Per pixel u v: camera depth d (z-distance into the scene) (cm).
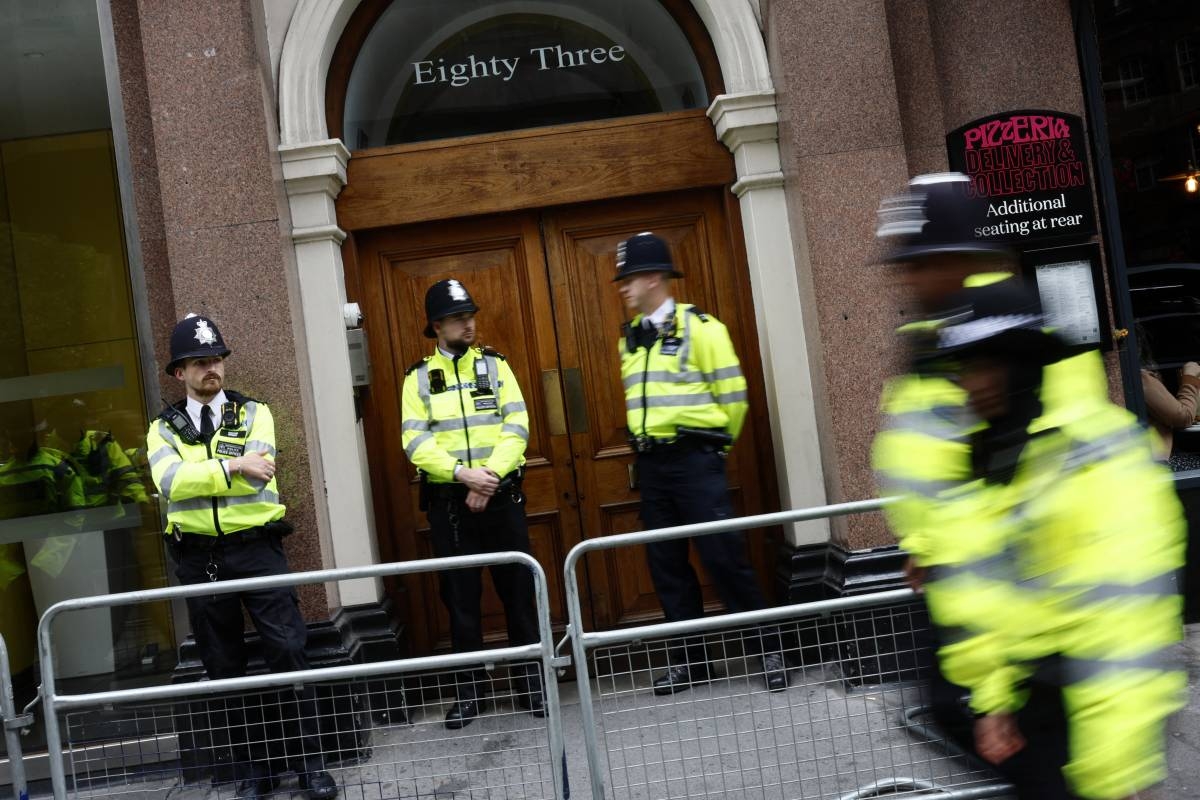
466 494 515
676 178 573
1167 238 571
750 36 557
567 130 570
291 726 377
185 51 509
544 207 577
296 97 541
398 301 580
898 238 265
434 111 580
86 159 536
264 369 513
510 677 377
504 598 526
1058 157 548
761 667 363
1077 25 558
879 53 527
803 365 559
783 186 558
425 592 581
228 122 511
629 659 364
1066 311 551
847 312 527
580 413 582
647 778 359
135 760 384
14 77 536
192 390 466
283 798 382
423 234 579
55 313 538
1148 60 568
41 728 512
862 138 527
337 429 548
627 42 582
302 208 545
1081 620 237
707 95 582
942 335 255
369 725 373
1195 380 571
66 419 539
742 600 505
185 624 529
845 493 527
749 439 582
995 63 554
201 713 380
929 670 282
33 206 537
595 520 584
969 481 251
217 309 512
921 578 282
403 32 577
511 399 521
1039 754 249
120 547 535
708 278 584
